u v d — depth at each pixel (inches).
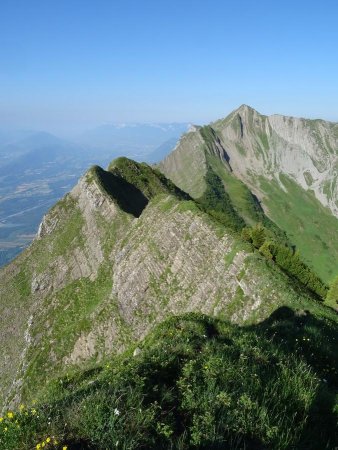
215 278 2210.9
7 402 3065.9
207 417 381.7
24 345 3708.2
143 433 356.2
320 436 393.7
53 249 4284.0
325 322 1095.0
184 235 2647.6
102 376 613.3
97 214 4072.3
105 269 3548.2
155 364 510.9
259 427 379.9
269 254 3240.7
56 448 337.4
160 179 5423.2
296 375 477.4
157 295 2586.1
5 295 4389.8
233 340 627.2
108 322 2849.4
